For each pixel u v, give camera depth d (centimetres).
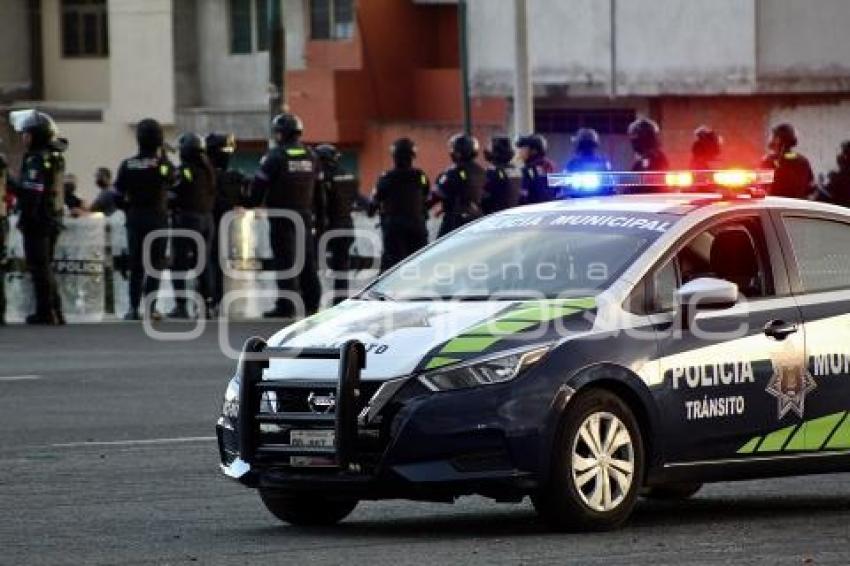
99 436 2730
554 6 7325
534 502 1939
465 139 4650
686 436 2003
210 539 1950
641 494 2252
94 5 8869
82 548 1897
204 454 2567
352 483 1908
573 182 2261
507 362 1906
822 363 2102
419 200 4644
